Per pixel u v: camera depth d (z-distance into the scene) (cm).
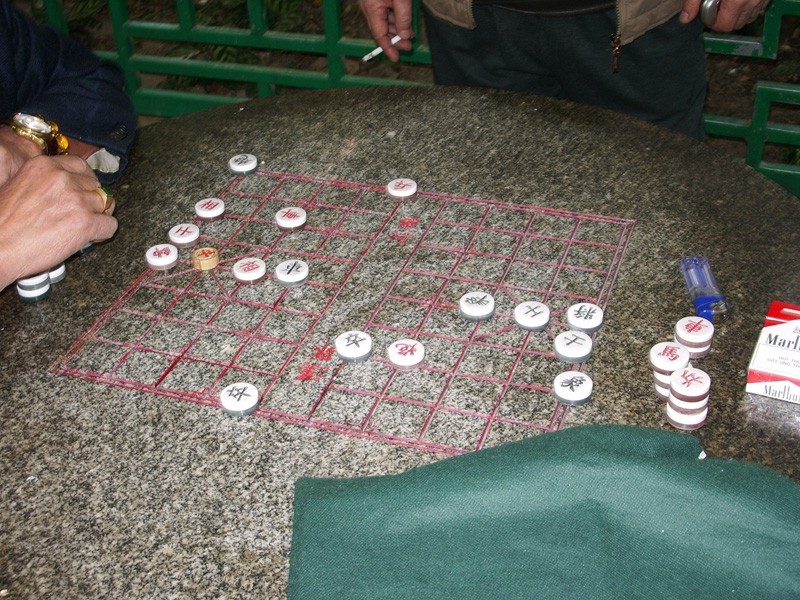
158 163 152
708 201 132
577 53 166
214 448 95
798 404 97
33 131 133
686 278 115
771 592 71
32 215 113
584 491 76
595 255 122
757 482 75
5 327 115
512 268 121
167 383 104
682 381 93
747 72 316
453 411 98
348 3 361
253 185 144
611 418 96
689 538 73
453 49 179
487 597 72
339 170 147
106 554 84
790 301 111
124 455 95
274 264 124
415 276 120
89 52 153
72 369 107
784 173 239
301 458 93
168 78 331
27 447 97
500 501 77
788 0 212
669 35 163
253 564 82
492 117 160
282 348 109
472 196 137
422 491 78
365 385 103
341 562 75
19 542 85
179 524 86
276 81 272
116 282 123
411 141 154
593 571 73
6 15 140
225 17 327
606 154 146
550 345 107
